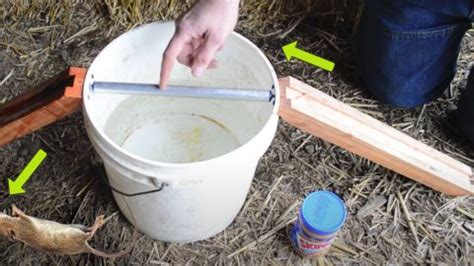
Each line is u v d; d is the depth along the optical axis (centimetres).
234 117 148
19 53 174
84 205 145
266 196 151
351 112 137
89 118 111
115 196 137
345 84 177
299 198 152
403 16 147
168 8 184
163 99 148
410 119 170
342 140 134
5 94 165
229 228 145
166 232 135
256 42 185
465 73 180
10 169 150
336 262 143
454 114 171
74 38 179
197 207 122
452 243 148
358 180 157
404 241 147
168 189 111
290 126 165
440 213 153
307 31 188
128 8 182
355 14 186
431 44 152
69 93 114
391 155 140
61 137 156
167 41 129
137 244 140
